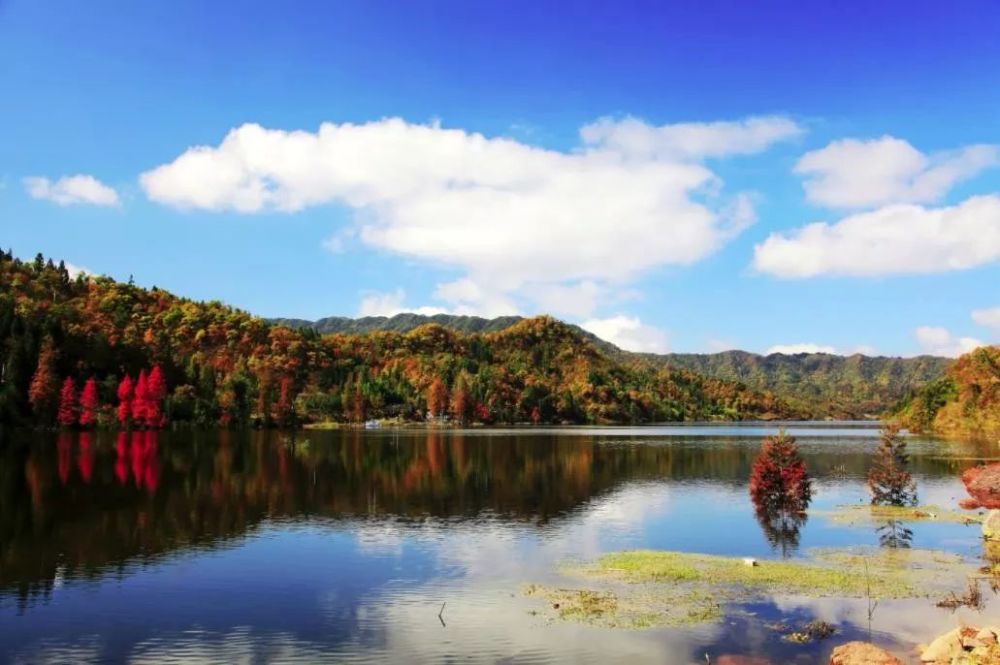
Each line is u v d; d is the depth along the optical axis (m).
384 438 172.50
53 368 156.88
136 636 29.69
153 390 166.50
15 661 26.97
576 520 57.25
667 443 160.00
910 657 26.25
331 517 58.59
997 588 35.72
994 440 161.00
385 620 31.52
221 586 37.28
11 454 106.25
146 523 55.19
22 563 42.34
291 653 27.66
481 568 40.78
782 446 64.94
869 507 63.25
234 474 88.25
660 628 29.80
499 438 178.62
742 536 50.09
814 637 28.44
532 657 26.77
